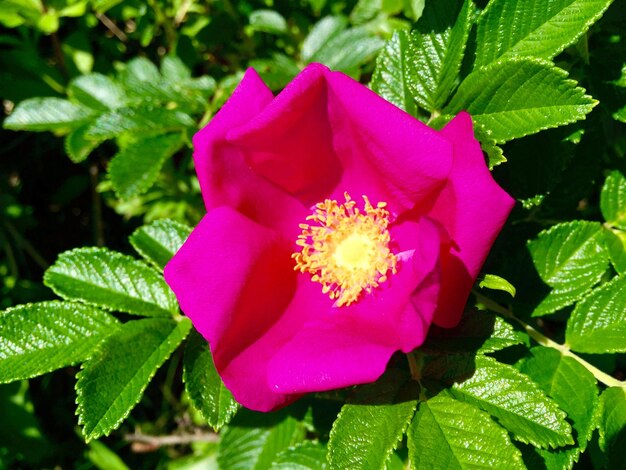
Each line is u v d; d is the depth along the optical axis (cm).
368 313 18
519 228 22
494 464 15
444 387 17
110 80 27
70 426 38
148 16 31
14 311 19
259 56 32
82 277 20
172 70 28
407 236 19
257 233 18
